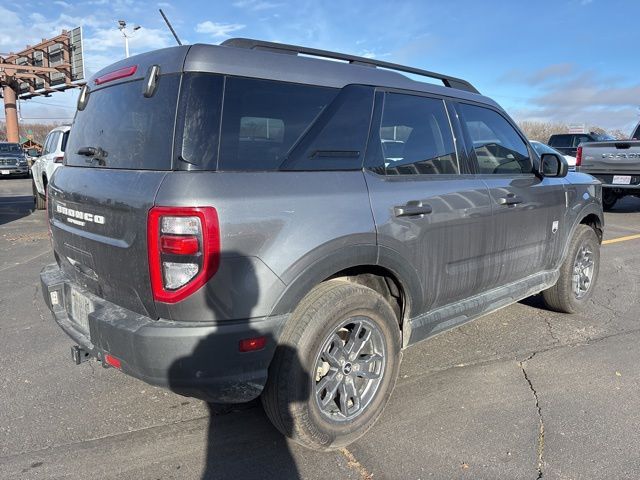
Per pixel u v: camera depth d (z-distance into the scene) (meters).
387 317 2.88
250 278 2.31
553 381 3.58
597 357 3.97
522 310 5.03
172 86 2.41
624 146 10.95
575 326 4.62
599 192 5.04
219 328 2.27
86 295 2.82
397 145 3.06
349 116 2.82
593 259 5.00
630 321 4.76
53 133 11.51
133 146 2.54
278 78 2.61
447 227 3.20
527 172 4.12
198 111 2.33
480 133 3.73
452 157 3.41
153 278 2.27
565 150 18.42
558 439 2.90
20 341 4.25
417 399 3.34
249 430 3.02
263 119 2.51
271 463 2.72
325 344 2.60
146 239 2.26
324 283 2.71
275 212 2.38
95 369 3.76
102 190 2.54
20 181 23.39
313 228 2.48
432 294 3.21
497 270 3.73
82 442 2.88
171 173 2.27
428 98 3.33
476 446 2.84
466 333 4.44
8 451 2.79
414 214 2.95
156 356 2.26
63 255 3.09
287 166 2.54
